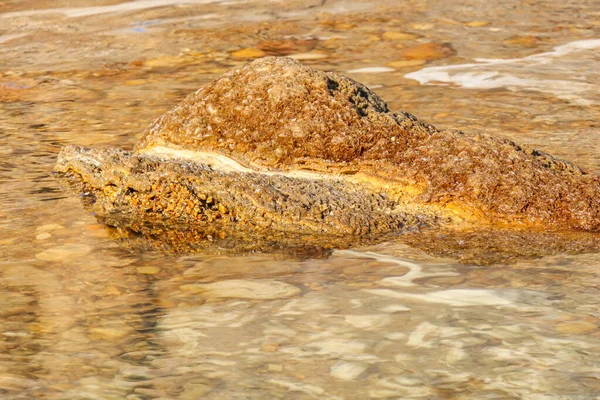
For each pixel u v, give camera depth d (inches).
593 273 326.3
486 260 344.2
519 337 274.2
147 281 329.4
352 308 300.4
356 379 250.4
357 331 281.7
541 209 383.9
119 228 391.9
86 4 1048.2
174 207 403.5
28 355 267.1
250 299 310.3
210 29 921.5
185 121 446.9
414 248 361.1
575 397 237.9
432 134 425.4
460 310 295.9
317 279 328.8
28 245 368.8
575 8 1007.6
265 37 887.7
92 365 260.7
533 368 254.4
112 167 424.8
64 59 812.6
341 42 863.1
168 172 409.7
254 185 402.3
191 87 703.1
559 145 522.0
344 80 450.3
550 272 328.8
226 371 256.4
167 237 380.2
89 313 299.1
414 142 423.8
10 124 592.7
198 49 842.2
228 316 295.6
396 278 327.3
